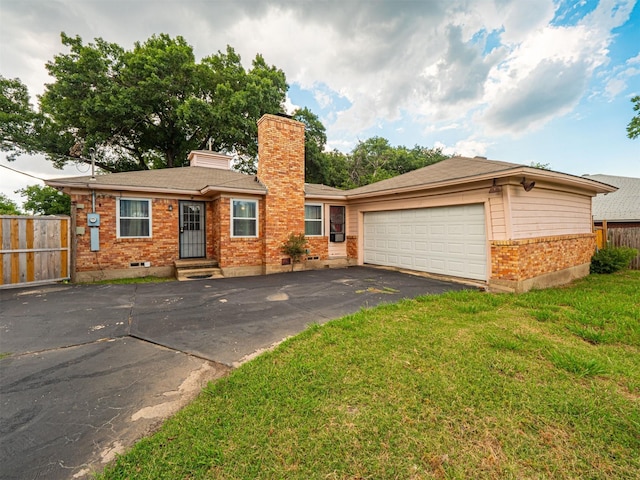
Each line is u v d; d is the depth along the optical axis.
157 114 18.94
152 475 1.68
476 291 6.57
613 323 4.31
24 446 1.93
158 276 9.16
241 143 20.84
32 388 2.65
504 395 2.47
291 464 1.77
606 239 11.21
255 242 9.71
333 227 11.80
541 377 2.77
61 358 3.27
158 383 2.75
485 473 1.71
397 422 2.13
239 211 9.48
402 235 9.81
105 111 16.52
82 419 2.21
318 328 4.11
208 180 10.61
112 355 3.35
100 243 8.32
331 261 11.19
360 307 5.36
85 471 1.72
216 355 3.35
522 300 5.71
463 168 8.81
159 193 9.19
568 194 8.78
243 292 6.67
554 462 1.79
